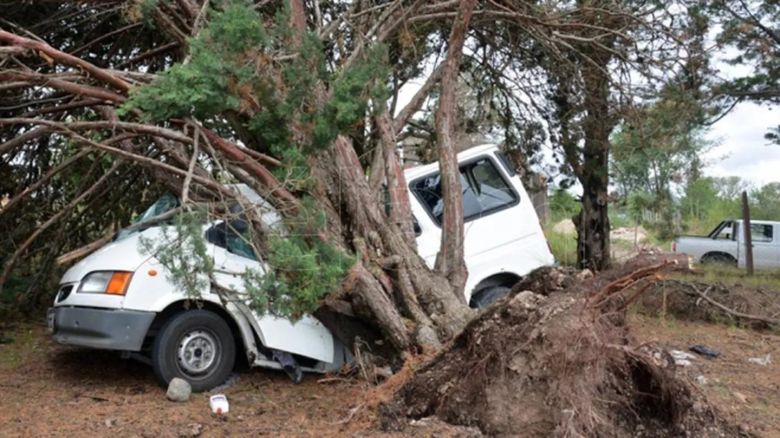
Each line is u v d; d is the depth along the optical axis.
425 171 7.51
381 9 8.24
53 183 9.09
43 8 8.22
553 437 4.10
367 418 4.68
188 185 4.79
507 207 7.56
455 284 6.26
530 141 10.79
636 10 9.20
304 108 5.26
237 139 6.30
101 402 5.43
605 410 4.40
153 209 6.88
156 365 5.62
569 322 4.32
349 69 5.28
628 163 10.23
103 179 8.16
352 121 5.18
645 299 8.81
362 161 7.61
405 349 5.63
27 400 5.47
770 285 10.97
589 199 10.70
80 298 5.66
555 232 12.70
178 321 5.66
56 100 7.23
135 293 5.54
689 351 7.03
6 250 8.94
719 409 4.76
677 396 4.44
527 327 4.42
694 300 8.86
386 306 5.64
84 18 8.41
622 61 9.34
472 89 10.78
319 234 5.11
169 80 4.72
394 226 6.24
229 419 4.95
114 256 5.79
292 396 5.62
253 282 4.87
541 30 9.11
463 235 6.43
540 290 4.90
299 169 5.23
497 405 4.34
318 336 6.02
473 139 10.96
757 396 5.43
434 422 4.52
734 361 6.69
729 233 17.81
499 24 9.48
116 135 6.45
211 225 5.72
